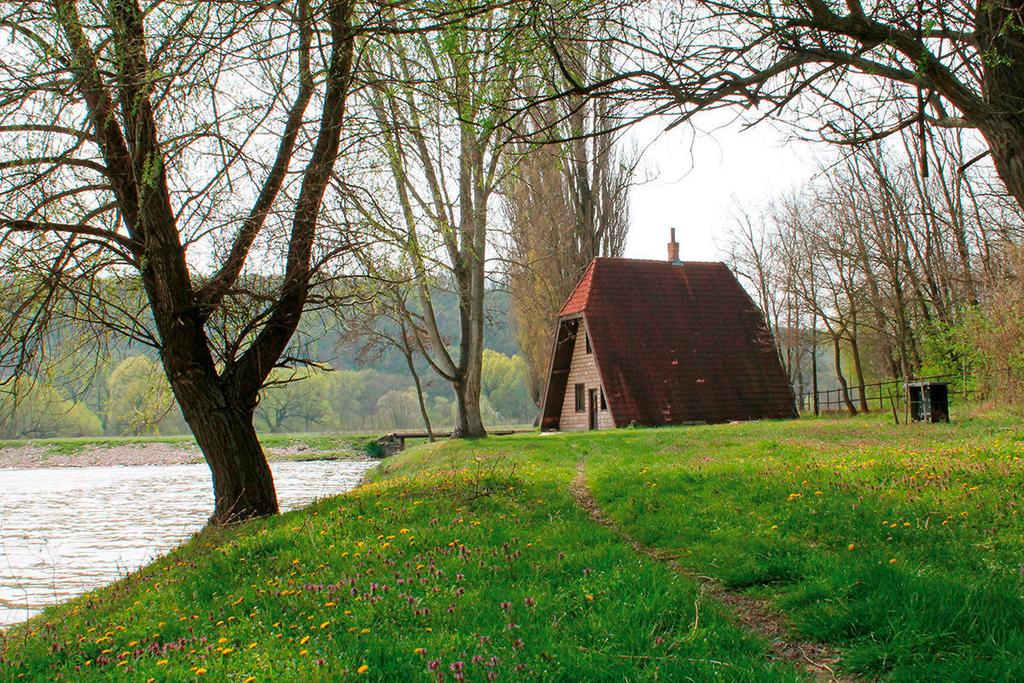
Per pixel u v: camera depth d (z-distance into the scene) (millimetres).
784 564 7785
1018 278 29688
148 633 7344
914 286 39688
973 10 7258
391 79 11008
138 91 10633
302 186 13648
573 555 8203
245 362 14477
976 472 12094
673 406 41656
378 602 7059
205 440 14102
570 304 44781
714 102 7191
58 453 66188
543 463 22391
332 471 48125
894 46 7004
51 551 18938
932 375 39438
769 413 43656
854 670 5586
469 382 34062
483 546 8930
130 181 12656
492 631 6184
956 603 6074
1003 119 7031
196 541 12453
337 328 16266
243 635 6785
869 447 20078
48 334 12969
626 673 5340
